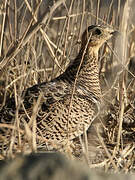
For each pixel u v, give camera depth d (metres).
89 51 15.52
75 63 15.48
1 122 13.56
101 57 17.12
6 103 14.92
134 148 14.36
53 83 14.73
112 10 17.92
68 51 17.09
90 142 15.02
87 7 17.67
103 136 15.45
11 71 17.36
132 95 17.50
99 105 15.09
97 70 15.51
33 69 17.00
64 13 20.53
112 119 16.27
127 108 16.31
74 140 15.06
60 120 13.73
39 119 13.55
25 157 8.44
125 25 16.59
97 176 8.39
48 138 13.62
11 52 14.72
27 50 16.03
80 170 8.22
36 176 8.02
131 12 18.19
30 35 14.03
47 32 19.45
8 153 11.16
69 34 18.12
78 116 13.98
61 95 14.18
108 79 17.92
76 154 13.91
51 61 18.44
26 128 11.25
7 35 19.17
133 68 18.91
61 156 8.44
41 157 8.38
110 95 17.16
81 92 14.52
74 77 15.03
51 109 13.76
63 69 16.89
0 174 8.09
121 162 13.49
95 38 15.52
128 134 15.61
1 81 16.88
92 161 13.49
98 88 15.30
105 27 15.76
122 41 16.52
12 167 8.20
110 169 12.46
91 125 15.75
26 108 13.68
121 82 15.67
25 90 14.66
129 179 8.69
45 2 19.61
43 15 13.66
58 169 8.11
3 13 16.34
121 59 16.75
